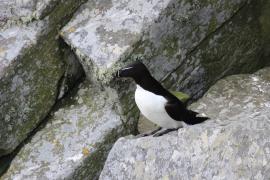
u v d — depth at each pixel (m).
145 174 9.07
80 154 11.70
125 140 9.65
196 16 11.99
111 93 11.87
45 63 12.03
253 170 8.00
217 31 12.43
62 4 11.97
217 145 8.50
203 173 8.45
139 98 10.05
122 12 11.87
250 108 11.53
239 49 12.87
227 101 11.83
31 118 12.16
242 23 12.70
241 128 8.38
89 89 12.41
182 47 12.06
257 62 13.26
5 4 12.13
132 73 9.85
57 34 12.05
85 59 11.76
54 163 11.70
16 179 11.67
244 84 12.17
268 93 11.87
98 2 12.17
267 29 13.00
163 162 8.96
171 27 11.78
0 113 11.85
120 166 9.41
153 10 11.62
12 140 12.10
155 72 11.94
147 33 11.55
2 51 11.82
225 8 12.29
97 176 11.95
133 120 12.07
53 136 12.03
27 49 11.80
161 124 10.41
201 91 12.71
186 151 8.78
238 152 8.24
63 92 12.41
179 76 12.28
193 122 10.39
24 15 11.96
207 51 12.45
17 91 11.88
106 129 11.85
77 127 12.01
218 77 12.81
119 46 11.49
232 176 8.13
